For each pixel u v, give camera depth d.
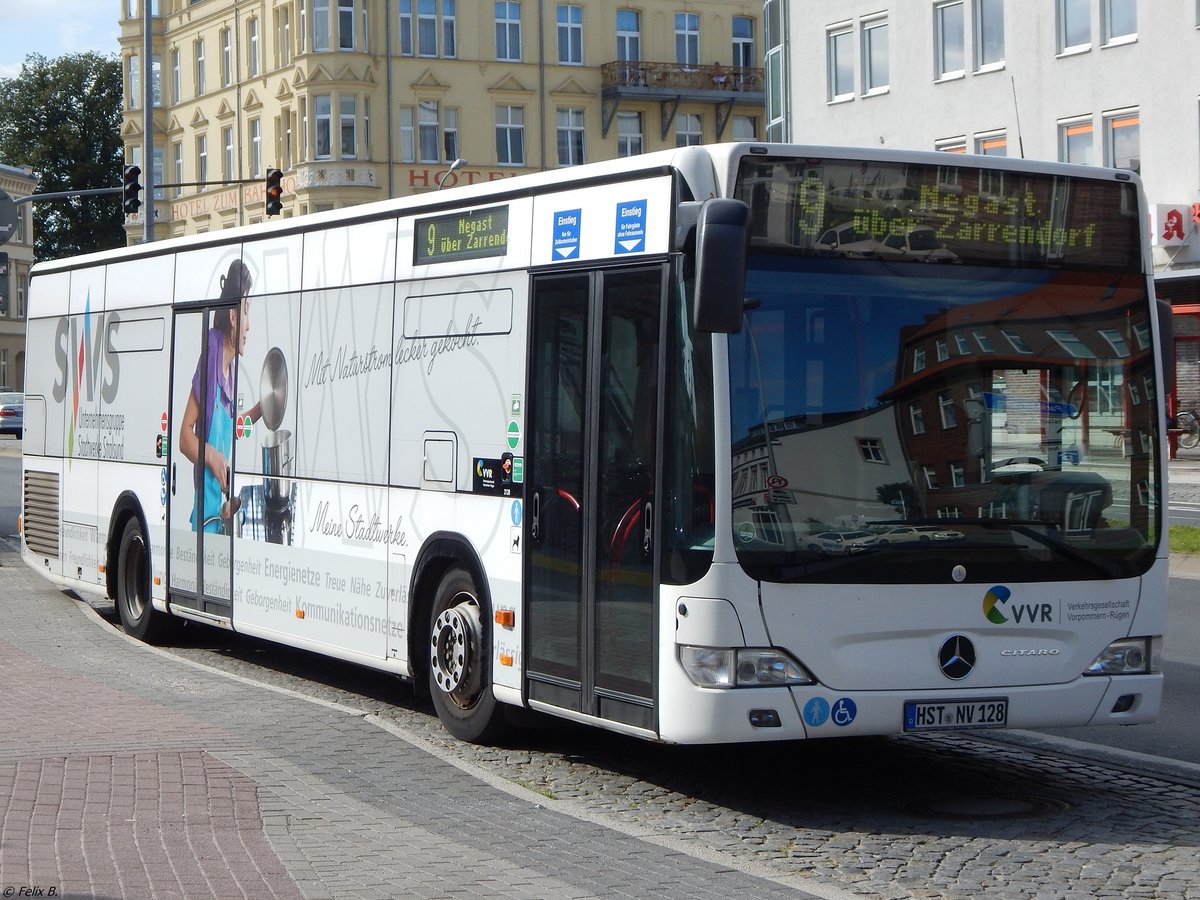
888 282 8.16
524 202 9.39
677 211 8.12
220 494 12.77
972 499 8.20
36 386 16.62
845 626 7.95
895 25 44.22
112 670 11.95
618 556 8.41
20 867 6.45
